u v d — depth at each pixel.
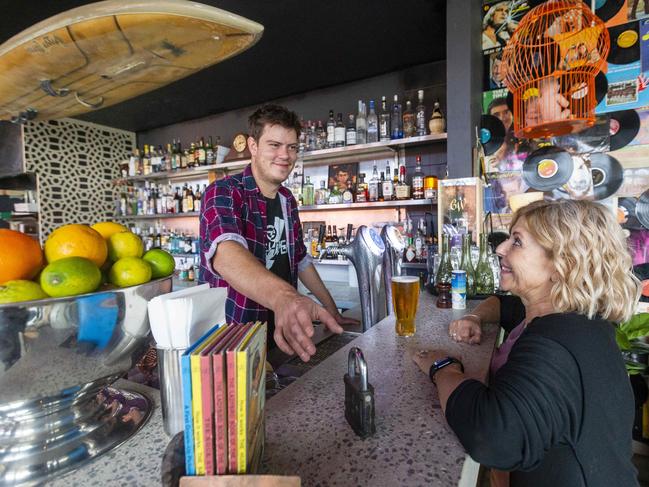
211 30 0.98
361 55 2.62
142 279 0.54
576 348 0.62
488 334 1.02
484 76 2.36
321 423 0.57
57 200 3.89
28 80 1.26
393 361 0.83
